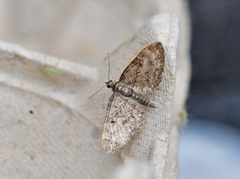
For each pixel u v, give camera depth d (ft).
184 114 0.43
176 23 0.40
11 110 0.42
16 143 0.42
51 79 0.43
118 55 0.42
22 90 0.42
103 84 0.41
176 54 0.38
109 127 0.38
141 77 0.39
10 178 0.42
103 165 0.40
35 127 0.42
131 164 0.38
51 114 0.42
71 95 0.43
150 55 0.38
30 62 0.42
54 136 0.42
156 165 0.37
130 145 0.39
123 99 0.39
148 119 0.39
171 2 0.49
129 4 0.50
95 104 0.42
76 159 0.41
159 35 0.39
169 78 0.38
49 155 0.42
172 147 0.40
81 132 0.42
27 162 0.42
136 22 0.50
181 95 0.43
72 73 0.42
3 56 0.42
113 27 0.51
